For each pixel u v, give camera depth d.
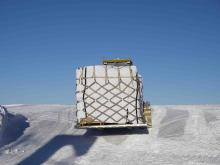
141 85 15.10
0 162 10.01
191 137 13.89
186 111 21.69
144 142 13.19
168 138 13.84
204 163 10.07
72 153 11.37
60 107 26.42
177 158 10.70
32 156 10.85
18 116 18.50
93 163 10.09
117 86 14.51
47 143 13.10
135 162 10.24
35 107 26.42
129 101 14.43
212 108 22.98
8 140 13.28
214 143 12.79
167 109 23.14
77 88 14.54
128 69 14.79
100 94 14.47
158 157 10.85
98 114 14.36
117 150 11.89
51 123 18.03
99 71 14.71
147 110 15.55
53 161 10.23
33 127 16.66
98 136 14.50
